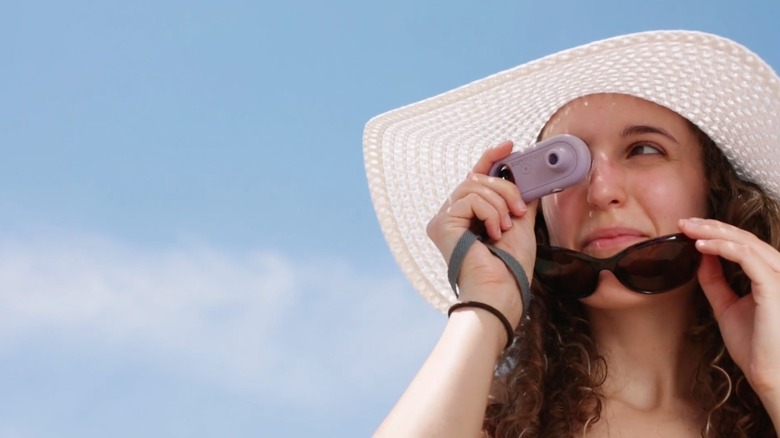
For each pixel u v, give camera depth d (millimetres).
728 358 2322
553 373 2479
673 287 2227
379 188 2863
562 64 2406
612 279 2277
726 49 2279
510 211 2262
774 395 2037
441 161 2838
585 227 2289
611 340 2449
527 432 2383
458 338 2045
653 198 2283
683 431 2285
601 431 2340
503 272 2170
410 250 2883
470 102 2643
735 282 2266
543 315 2543
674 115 2398
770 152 2377
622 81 2396
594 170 2316
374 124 2771
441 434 1849
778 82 2262
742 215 2422
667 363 2385
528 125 2666
